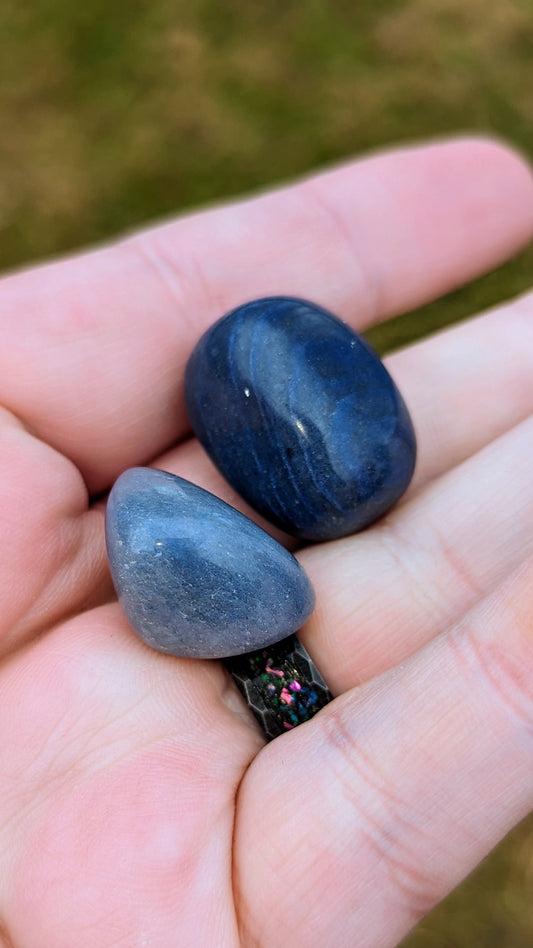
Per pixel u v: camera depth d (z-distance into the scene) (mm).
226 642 96
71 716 96
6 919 91
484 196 132
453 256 133
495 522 106
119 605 104
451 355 123
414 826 88
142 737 95
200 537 95
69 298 113
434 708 88
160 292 117
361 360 105
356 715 91
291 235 125
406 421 105
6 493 101
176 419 118
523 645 86
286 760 92
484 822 88
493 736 86
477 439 120
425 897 91
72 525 106
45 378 109
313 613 104
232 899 89
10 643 104
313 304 109
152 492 98
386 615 104
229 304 121
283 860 88
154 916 88
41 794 93
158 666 99
